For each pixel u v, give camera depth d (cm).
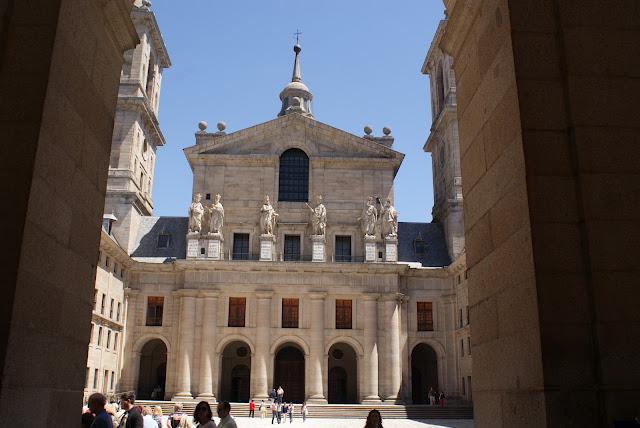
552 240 801
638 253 794
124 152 6056
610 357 750
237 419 4969
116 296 5466
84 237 987
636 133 843
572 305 777
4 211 782
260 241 5881
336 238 6116
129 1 1127
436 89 7150
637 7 898
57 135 875
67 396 916
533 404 779
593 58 871
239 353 6047
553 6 904
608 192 815
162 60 7175
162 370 6147
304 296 5725
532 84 866
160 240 6175
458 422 4778
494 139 964
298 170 6322
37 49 850
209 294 5644
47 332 845
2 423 721
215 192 6138
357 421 4866
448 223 6309
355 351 5716
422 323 5912
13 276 758
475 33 1081
